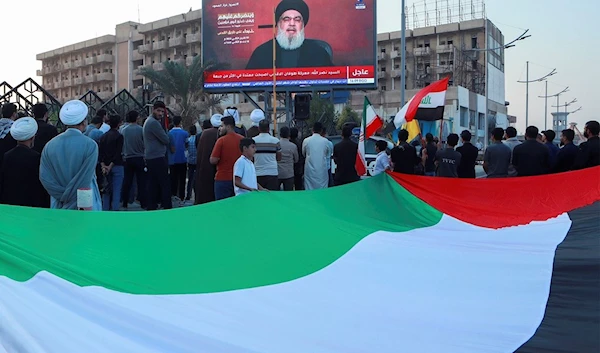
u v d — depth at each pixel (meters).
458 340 3.19
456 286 4.28
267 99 25.88
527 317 3.58
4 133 7.88
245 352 2.90
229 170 8.52
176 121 13.24
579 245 5.70
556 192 8.35
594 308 3.71
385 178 8.16
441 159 11.15
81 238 4.21
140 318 3.16
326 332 3.28
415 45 78.38
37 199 6.18
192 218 5.21
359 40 25.05
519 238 6.23
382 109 59.53
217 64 25.94
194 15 69.25
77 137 5.76
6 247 3.59
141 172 11.17
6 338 2.59
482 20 73.38
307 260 4.88
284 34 25.44
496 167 10.58
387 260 5.05
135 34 79.19
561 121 56.00
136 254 4.22
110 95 82.25
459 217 7.54
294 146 10.43
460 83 67.88
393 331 3.33
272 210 5.92
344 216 6.64
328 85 25.28
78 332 2.82
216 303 3.68
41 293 3.13
